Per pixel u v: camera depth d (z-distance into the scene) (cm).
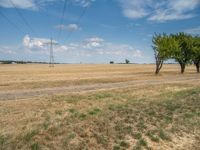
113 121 1517
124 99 2419
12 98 2412
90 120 1484
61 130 1287
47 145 1127
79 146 1148
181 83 4112
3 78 5212
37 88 3316
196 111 1931
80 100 2305
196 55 7812
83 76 5981
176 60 7756
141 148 1213
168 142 1330
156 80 4772
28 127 1332
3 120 1475
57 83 3953
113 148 1179
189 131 1509
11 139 1147
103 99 2384
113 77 5494
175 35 7794
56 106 1992
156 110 1867
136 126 1483
